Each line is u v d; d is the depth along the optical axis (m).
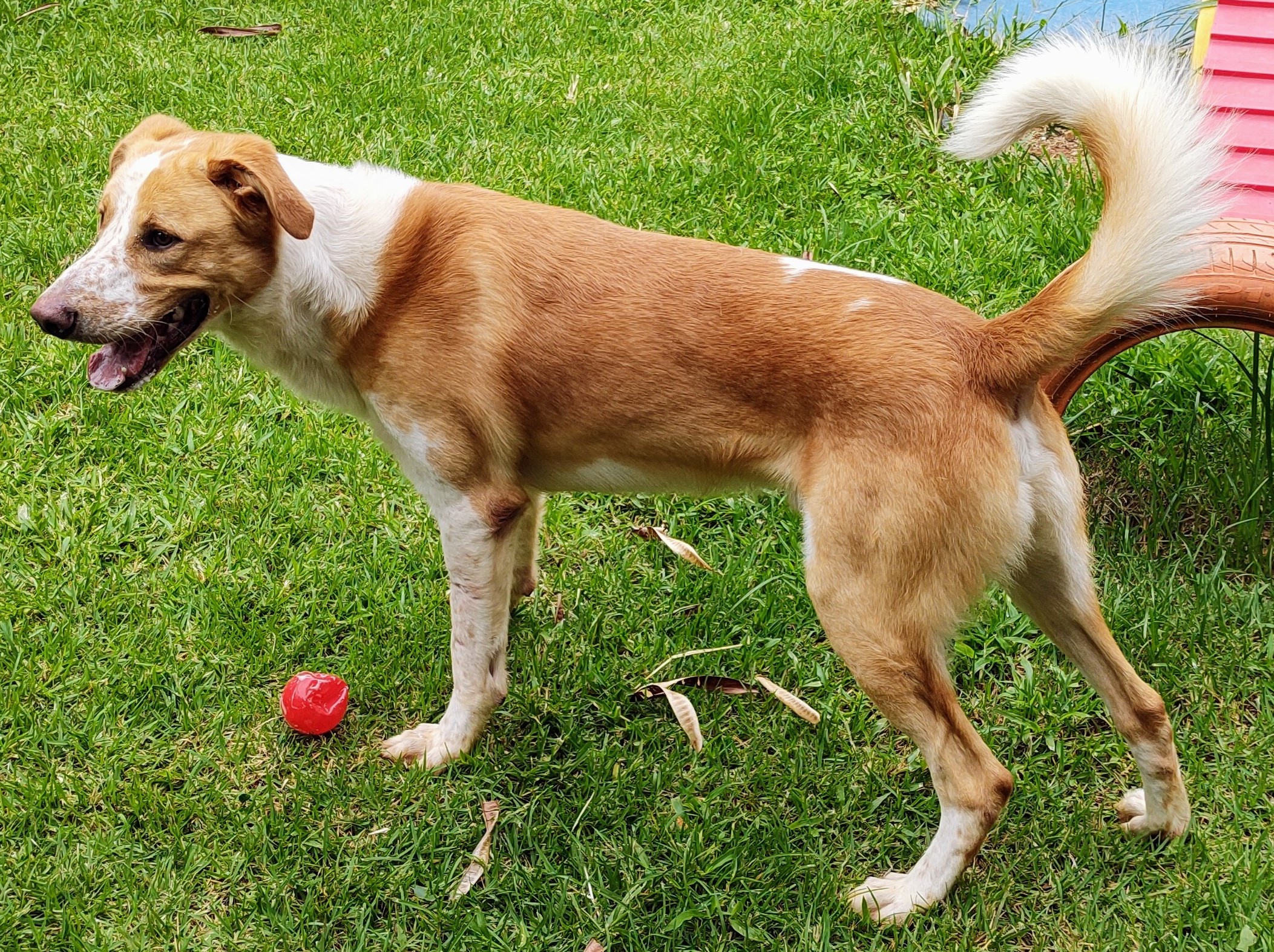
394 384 1.58
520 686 1.78
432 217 1.58
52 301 1.51
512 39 2.91
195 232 1.52
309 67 2.76
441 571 1.90
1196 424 1.99
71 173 2.42
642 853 1.60
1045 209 2.33
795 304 1.50
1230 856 1.59
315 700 1.70
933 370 1.46
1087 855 1.60
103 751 1.68
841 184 2.42
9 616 1.80
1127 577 1.85
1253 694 1.74
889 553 1.46
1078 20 2.78
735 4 3.01
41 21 2.93
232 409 2.07
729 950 1.54
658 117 2.59
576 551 1.93
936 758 1.51
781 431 1.51
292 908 1.56
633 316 1.54
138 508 1.93
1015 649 1.80
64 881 1.56
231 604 1.82
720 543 1.93
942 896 1.54
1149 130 1.40
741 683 1.75
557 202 2.37
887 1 2.92
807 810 1.64
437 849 1.61
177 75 2.73
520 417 1.58
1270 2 2.31
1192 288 1.58
